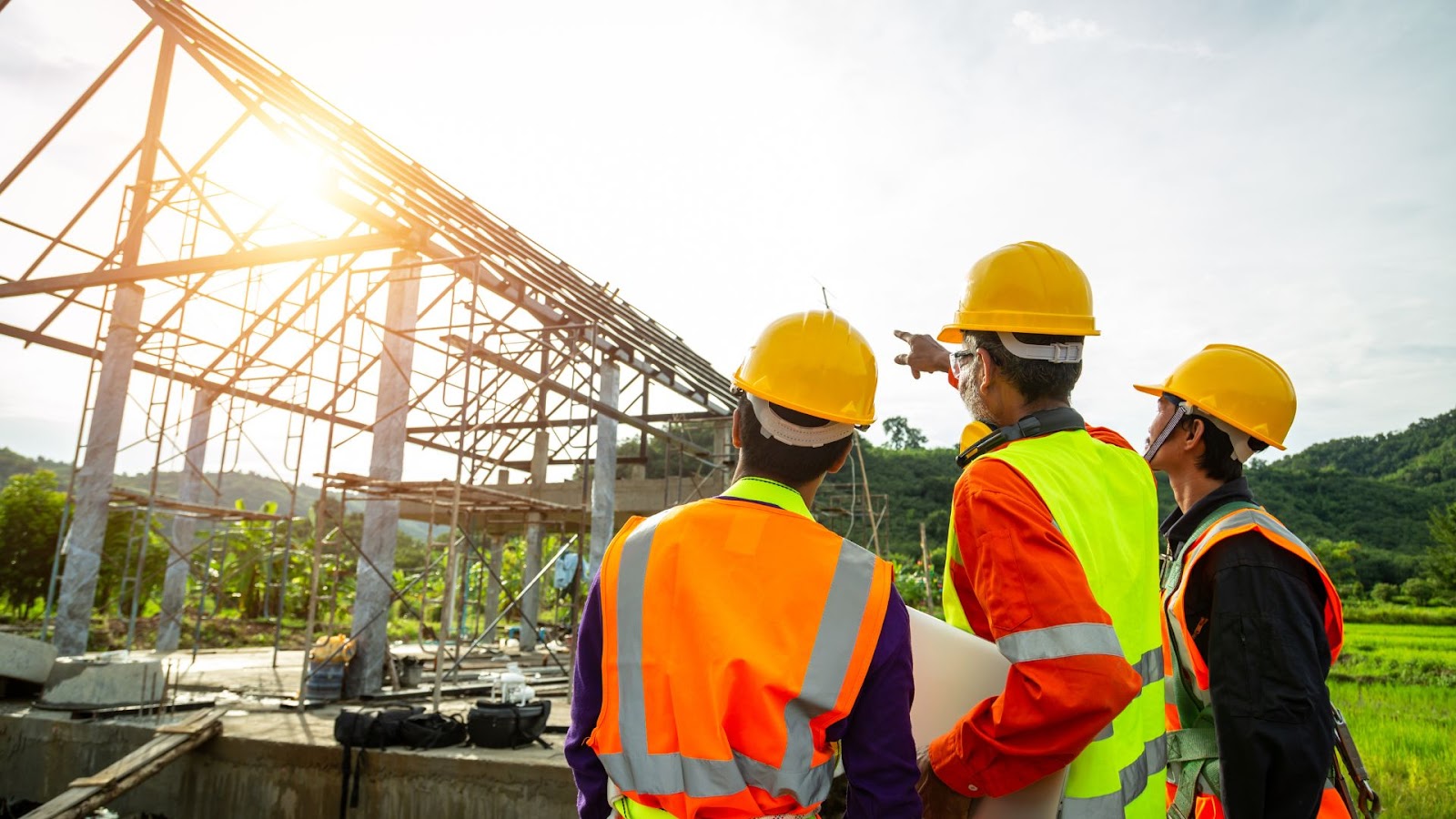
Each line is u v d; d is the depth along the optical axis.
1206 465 2.16
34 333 11.84
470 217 11.75
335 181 10.14
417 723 6.59
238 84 10.27
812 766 1.28
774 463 1.51
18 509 20.66
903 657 1.36
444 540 45.94
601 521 15.76
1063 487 1.53
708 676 1.28
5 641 8.37
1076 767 1.46
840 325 1.58
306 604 26.95
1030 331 1.67
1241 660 1.71
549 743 6.76
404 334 10.82
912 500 55.69
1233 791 1.67
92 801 5.85
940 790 1.48
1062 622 1.31
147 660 8.20
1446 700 14.11
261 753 6.78
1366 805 2.08
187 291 12.31
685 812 1.25
